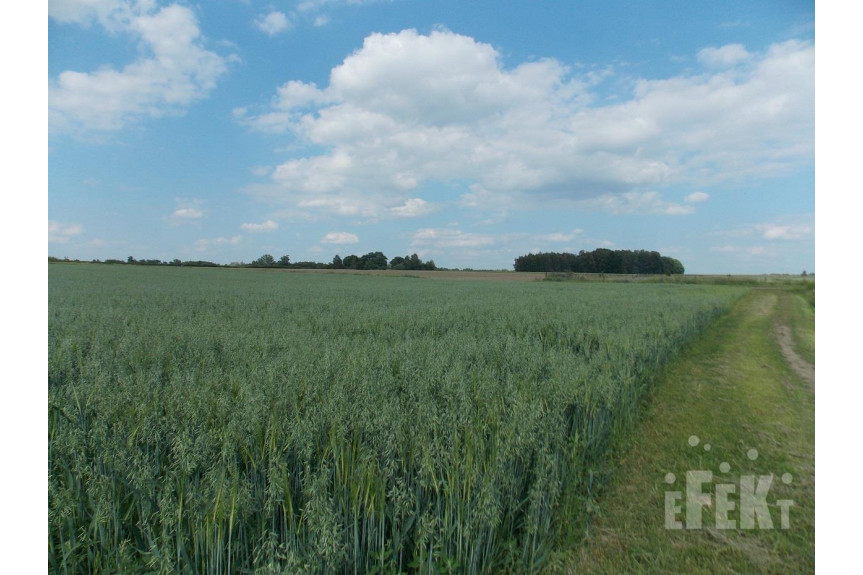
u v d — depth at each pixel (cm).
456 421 390
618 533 433
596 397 548
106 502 290
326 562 286
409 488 331
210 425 370
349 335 1005
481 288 3569
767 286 5700
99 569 291
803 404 842
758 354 1330
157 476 326
